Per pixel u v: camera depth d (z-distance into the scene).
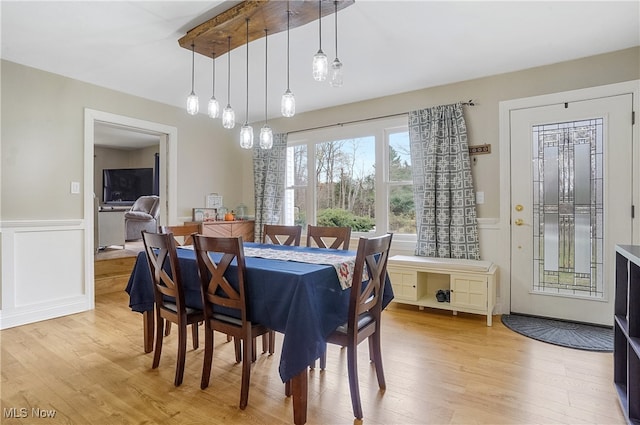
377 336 2.00
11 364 2.28
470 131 3.49
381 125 4.04
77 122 3.47
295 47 2.79
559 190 3.10
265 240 3.17
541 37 2.62
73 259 3.42
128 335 2.81
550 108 3.12
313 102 4.25
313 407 1.79
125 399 1.86
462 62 3.08
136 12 2.27
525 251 3.24
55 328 2.96
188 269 2.15
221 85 3.67
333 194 4.48
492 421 1.66
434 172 3.57
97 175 8.09
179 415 1.72
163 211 4.41
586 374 2.11
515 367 2.21
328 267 1.83
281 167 4.85
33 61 3.05
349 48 2.80
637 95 2.79
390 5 2.20
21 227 3.08
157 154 8.04
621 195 2.85
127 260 4.54
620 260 1.91
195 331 2.55
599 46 2.78
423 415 1.71
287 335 1.59
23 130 3.12
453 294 3.19
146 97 4.05
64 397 1.88
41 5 2.17
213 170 4.89
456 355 2.40
